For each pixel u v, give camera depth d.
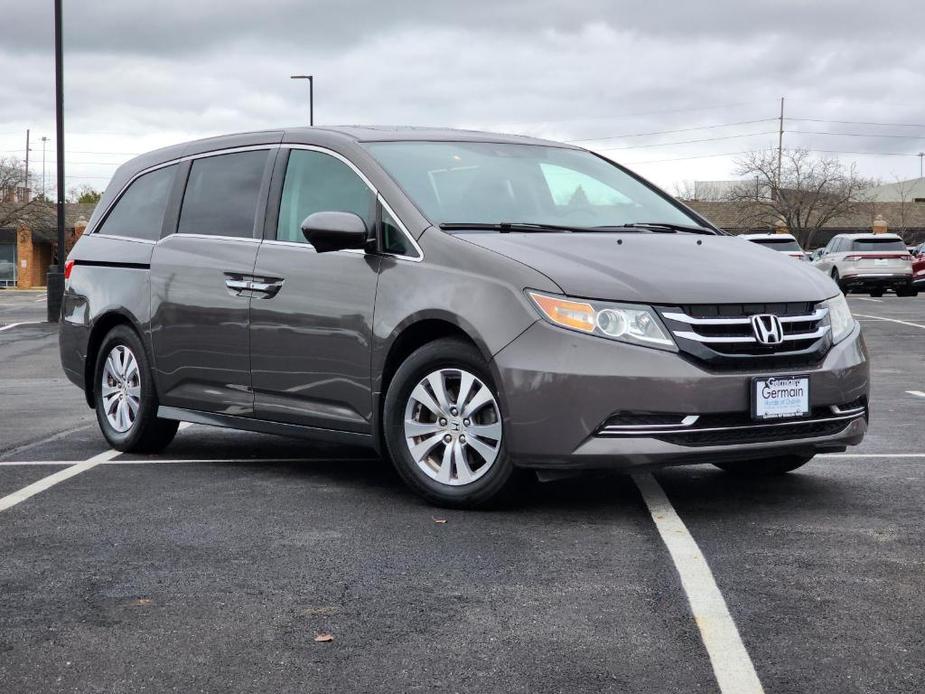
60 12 24.27
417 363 5.17
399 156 5.81
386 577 3.99
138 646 3.30
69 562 4.23
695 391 4.69
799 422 4.94
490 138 6.35
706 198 84.62
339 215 5.38
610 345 4.71
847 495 5.35
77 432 7.97
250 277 6.05
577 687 2.96
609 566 4.10
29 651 3.27
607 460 4.70
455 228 5.36
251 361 6.04
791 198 74.25
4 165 66.38
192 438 7.58
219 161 6.65
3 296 45.56
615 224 5.83
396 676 3.05
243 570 4.10
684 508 5.10
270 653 3.24
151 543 4.51
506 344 4.85
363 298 5.44
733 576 3.96
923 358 14.08
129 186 7.35
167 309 6.55
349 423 5.55
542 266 4.93
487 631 3.40
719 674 3.04
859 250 31.23
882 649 3.21
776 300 4.97
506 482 4.95
